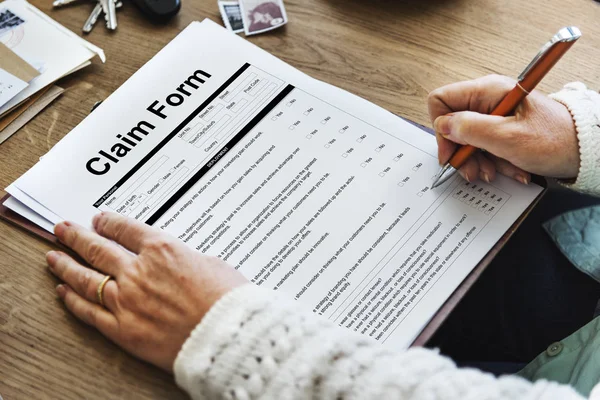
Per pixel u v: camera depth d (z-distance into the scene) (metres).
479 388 0.43
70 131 0.62
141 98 0.64
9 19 0.69
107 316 0.52
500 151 0.58
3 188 0.60
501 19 0.72
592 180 0.59
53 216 0.57
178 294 0.50
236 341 0.45
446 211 0.58
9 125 0.63
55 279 0.56
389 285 0.55
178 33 0.70
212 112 0.63
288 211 0.58
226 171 0.60
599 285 0.82
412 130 0.63
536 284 0.82
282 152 0.61
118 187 0.59
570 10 0.72
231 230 0.57
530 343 0.79
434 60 0.69
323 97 0.65
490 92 0.60
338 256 0.56
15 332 0.53
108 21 0.69
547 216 0.84
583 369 0.58
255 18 0.70
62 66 0.66
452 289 0.55
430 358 0.45
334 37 0.70
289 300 0.48
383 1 0.72
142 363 0.52
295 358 0.44
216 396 0.45
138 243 0.54
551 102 0.59
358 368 0.44
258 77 0.66
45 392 0.51
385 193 0.59
